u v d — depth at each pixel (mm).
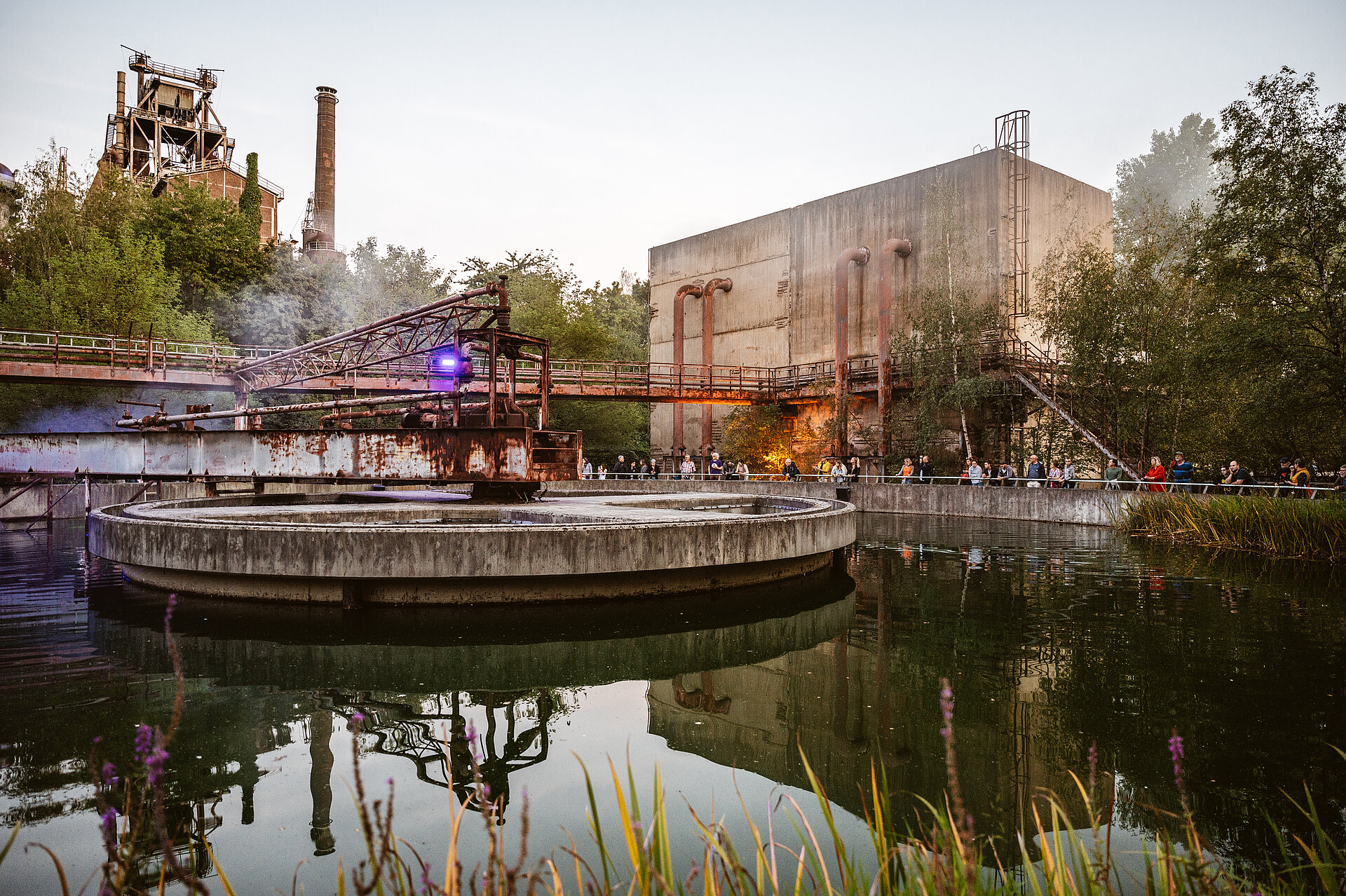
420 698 5723
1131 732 4719
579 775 4238
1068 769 4180
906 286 33094
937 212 30125
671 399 34375
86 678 6039
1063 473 23359
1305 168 16125
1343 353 16250
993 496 21453
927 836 3406
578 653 6992
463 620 8070
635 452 47094
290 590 8727
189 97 63656
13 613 8320
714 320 42562
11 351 28266
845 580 10875
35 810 3707
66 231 36000
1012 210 30156
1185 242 23516
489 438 12438
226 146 63531
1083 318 24031
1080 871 3008
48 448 16344
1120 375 23484
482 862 3223
